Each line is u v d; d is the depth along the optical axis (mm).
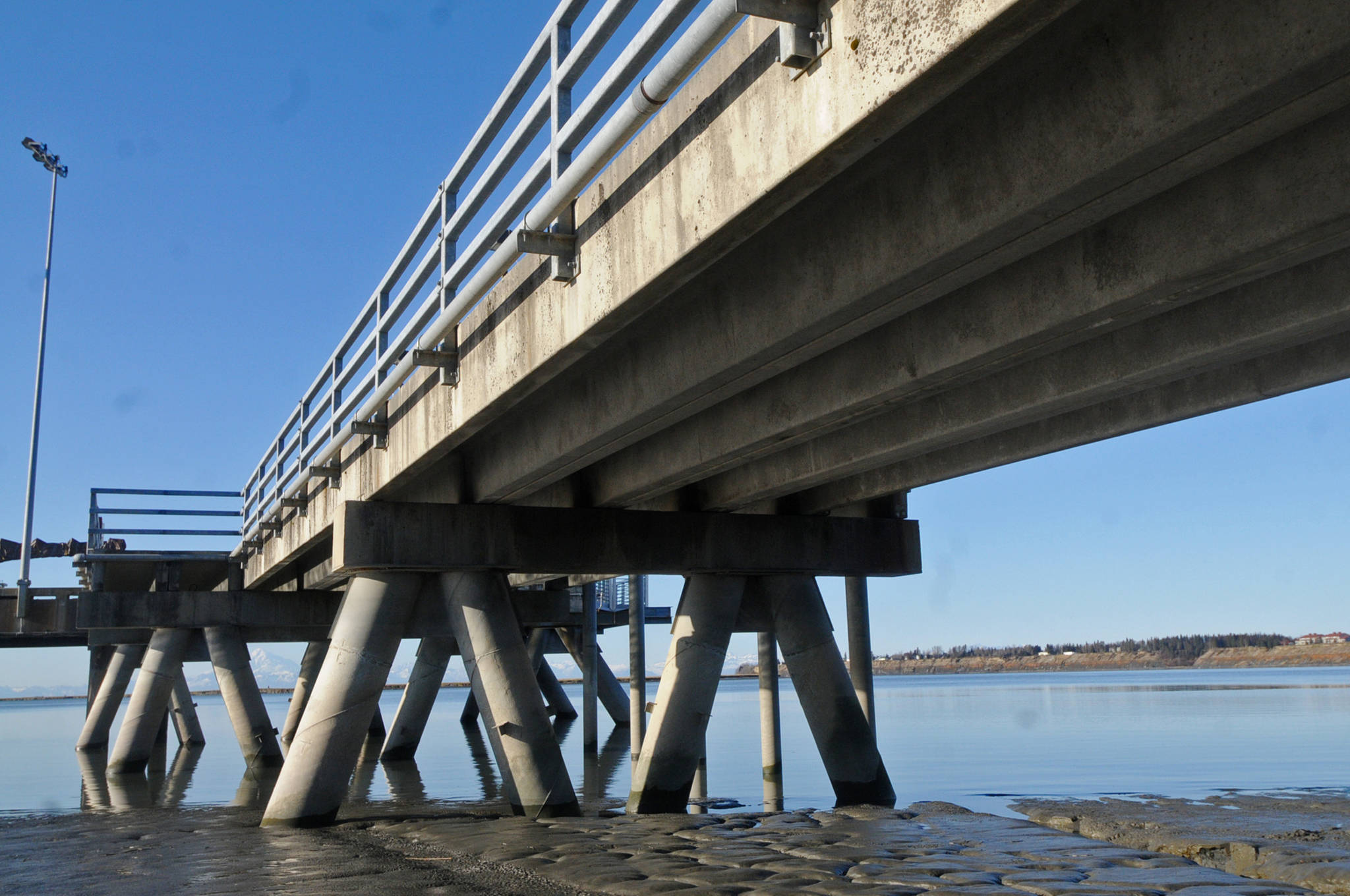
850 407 10945
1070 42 5863
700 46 6246
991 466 14938
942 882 9773
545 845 12727
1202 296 7668
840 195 7828
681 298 9984
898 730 43250
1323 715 48094
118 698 38688
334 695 16094
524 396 11133
